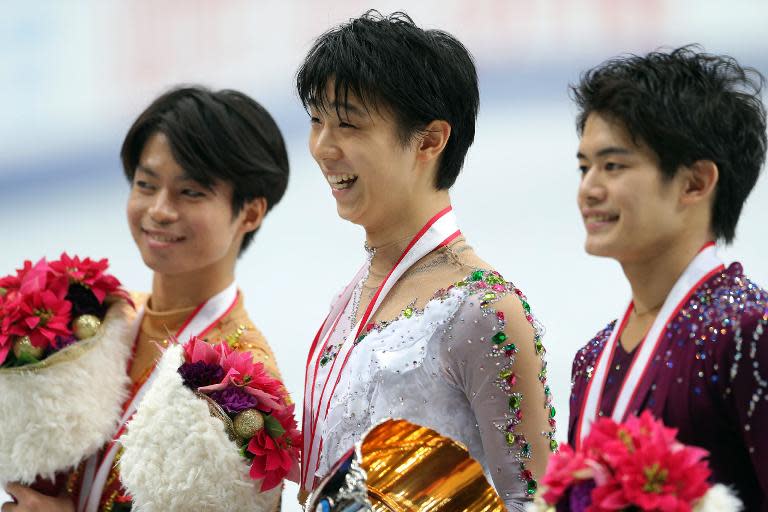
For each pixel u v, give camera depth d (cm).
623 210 754
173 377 970
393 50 869
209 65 3353
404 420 793
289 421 970
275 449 953
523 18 3188
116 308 1116
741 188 770
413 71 870
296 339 2177
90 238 2919
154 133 1089
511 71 3197
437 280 891
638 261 779
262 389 977
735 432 734
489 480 892
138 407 997
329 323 978
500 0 3200
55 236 2955
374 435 798
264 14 3312
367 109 870
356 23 893
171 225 1084
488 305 858
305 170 3145
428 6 3247
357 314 940
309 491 934
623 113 750
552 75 3169
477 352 855
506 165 2923
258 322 2291
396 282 909
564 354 1998
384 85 863
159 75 3384
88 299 1098
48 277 1092
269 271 2581
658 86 750
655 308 787
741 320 729
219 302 1125
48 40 3462
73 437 1047
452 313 861
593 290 2262
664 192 750
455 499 809
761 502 735
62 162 3412
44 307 1061
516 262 2416
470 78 905
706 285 758
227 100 1109
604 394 802
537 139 3036
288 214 2919
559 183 2808
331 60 874
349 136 880
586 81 802
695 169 753
